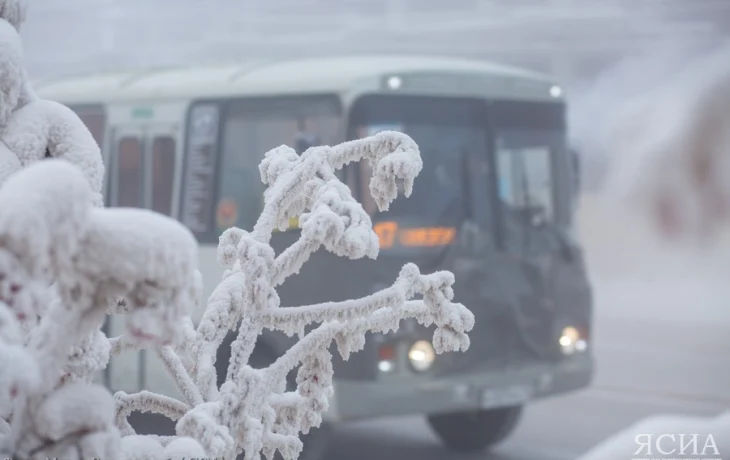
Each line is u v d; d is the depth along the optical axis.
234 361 2.52
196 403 2.58
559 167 12.23
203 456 2.27
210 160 12.01
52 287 2.32
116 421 2.74
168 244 1.91
